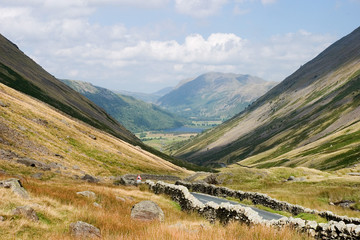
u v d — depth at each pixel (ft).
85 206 72.90
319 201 128.47
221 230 49.16
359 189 136.56
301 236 46.50
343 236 43.24
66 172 187.01
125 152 356.18
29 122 255.29
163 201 110.83
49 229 52.08
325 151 607.78
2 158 162.91
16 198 60.08
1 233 44.88
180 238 42.57
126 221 65.00
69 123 333.62
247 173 207.00
